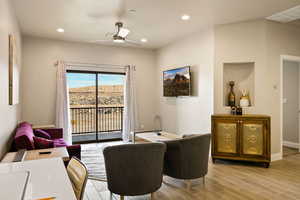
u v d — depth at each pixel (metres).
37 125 5.17
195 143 2.83
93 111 6.19
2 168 1.50
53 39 5.40
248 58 4.18
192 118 5.07
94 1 3.29
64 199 1.03
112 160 2.40
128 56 6.32
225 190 2.89
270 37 4.12
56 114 5.33
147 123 6.59
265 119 3.77
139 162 2.39
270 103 4.15
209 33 4.54
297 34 4.48
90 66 5.89
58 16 3.89
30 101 5.18
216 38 4.40
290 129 5.30
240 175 3.44
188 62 5.17
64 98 5.43
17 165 1.58
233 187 2.98
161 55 6.33
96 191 2.90
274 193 2.79
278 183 3.11
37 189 1.14
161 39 5.48
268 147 3.77
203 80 4.71
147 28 4.60
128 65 6.25
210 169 3.73
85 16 3.89
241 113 4.09
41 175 1.36
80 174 1.41
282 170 3.67
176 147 2.86
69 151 3.19
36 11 3.65
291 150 4.97
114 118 6.54
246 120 3.88
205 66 4.65
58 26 4.44
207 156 3.03
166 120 6.10
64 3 3.35
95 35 5.07
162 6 3.48
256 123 3.82
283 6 3.49
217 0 3.28
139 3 3.36
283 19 4.08
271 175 3.43
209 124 4.54
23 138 2.76
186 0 3.27
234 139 3.95
